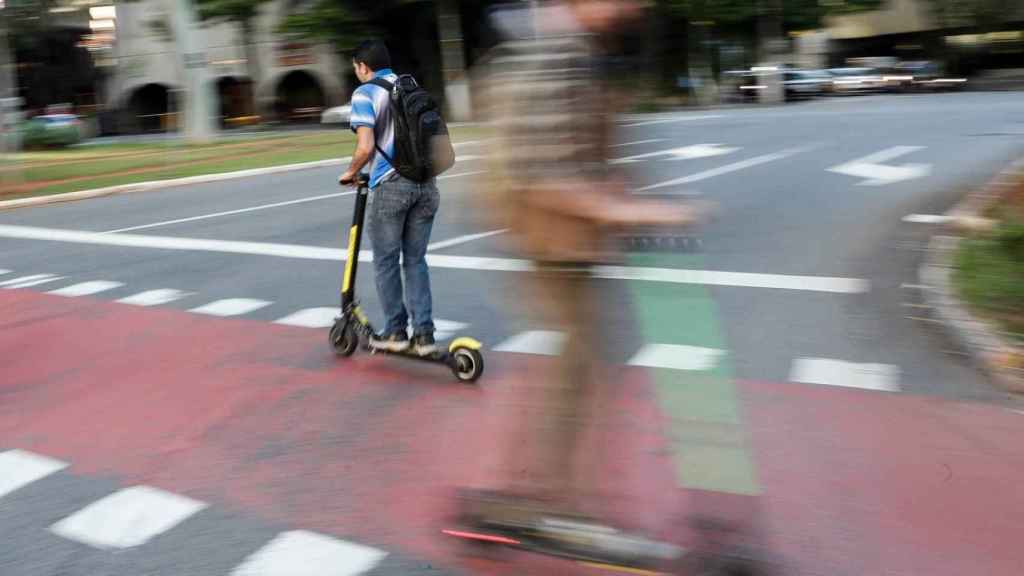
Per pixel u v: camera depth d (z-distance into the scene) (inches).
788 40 2261.3
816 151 657.6
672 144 746.2
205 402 200.4
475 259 343.9
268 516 143.7
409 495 149.5
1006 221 334.3
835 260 317.4
